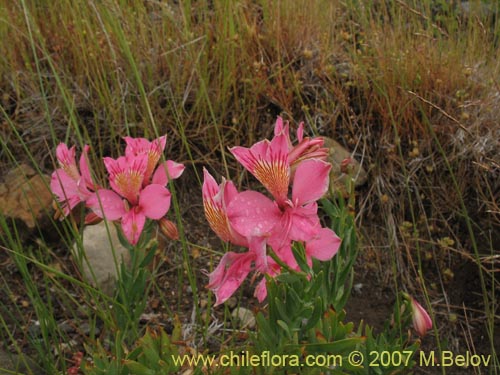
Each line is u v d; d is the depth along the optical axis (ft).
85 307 1.49
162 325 1.47
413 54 1.83
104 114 1.82
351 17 2.18
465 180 1.72
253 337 1.13
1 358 1.34
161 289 1.56
